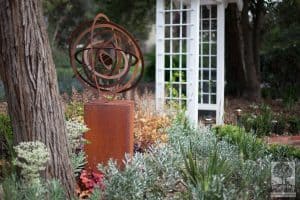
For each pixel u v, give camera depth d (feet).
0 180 13.43
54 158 12.93
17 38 12.44
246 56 38.55
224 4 30.86
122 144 15.76
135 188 12.53
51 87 12.94
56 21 64.39
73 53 16.84
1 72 12.85
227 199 12.02
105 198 12.90
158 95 26.99
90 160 15.92
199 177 13.24
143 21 53.78
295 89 39.58
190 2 26.40
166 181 13.65
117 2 43.47
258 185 13.51
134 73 17.26
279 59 41.96
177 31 33.24
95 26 16.70
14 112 12.81
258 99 38.45
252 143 17.35
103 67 17.10
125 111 15.75
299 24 41.70
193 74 26.25
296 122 28.22
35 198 10.91
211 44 32.53
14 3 12.33
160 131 20.18
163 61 27.17
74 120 17.71
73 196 13.21
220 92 30.58
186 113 25.82
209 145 16.57
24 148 12.11
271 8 40.32
